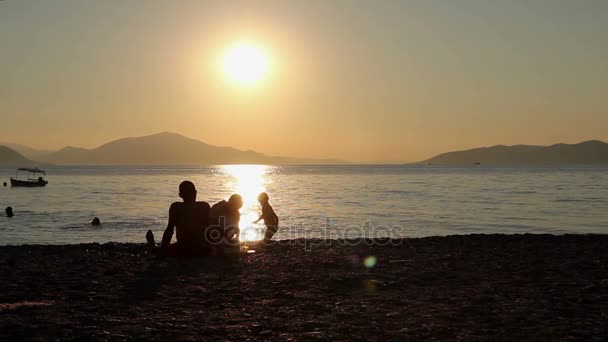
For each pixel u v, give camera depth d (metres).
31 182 85.31
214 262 10.89
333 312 7.00
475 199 49.00
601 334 5.95
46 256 11.75
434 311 7.03
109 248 13.17
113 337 5.73
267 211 15.80
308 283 8.88
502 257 11.80
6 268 10.13
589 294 7.98
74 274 9.52
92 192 66.81
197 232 11.41
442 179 111.56
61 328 6.00
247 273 9.76
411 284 8.88
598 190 63.66
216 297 7.84
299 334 6.01
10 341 5.54
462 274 9.74
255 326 6.29
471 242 14.66
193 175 162.75
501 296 7.89
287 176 146.88
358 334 6.02
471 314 6.86
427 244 14.27
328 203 44.97
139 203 46.88
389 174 163.12
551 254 12.26
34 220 32.78
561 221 30.36
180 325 6.29
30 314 6.63
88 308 7.04
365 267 10.51
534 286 8.64
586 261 11.16
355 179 115.38
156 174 177.25
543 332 6.03
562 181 94.88
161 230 27.22
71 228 28.38
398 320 6.59
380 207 40.41
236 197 12.04
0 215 36.09
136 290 8.26
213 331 6.08
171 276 9.40
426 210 37.62
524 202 45.00
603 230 26.16
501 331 6.09
